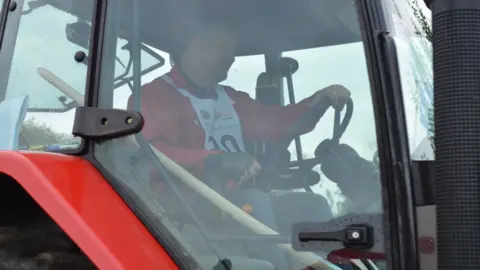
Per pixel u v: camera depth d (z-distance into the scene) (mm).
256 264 1898
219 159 2018
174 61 2115
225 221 1954
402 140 1798
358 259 1786
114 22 2107
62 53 2184
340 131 1896
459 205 1559
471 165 1562
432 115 1863
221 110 2070
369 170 1819
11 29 2350
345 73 1921
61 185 1908
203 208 1979
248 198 1961
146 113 2051
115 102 2072
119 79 2086
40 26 2260
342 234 1813
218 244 1940
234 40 2111
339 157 1880
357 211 1811
